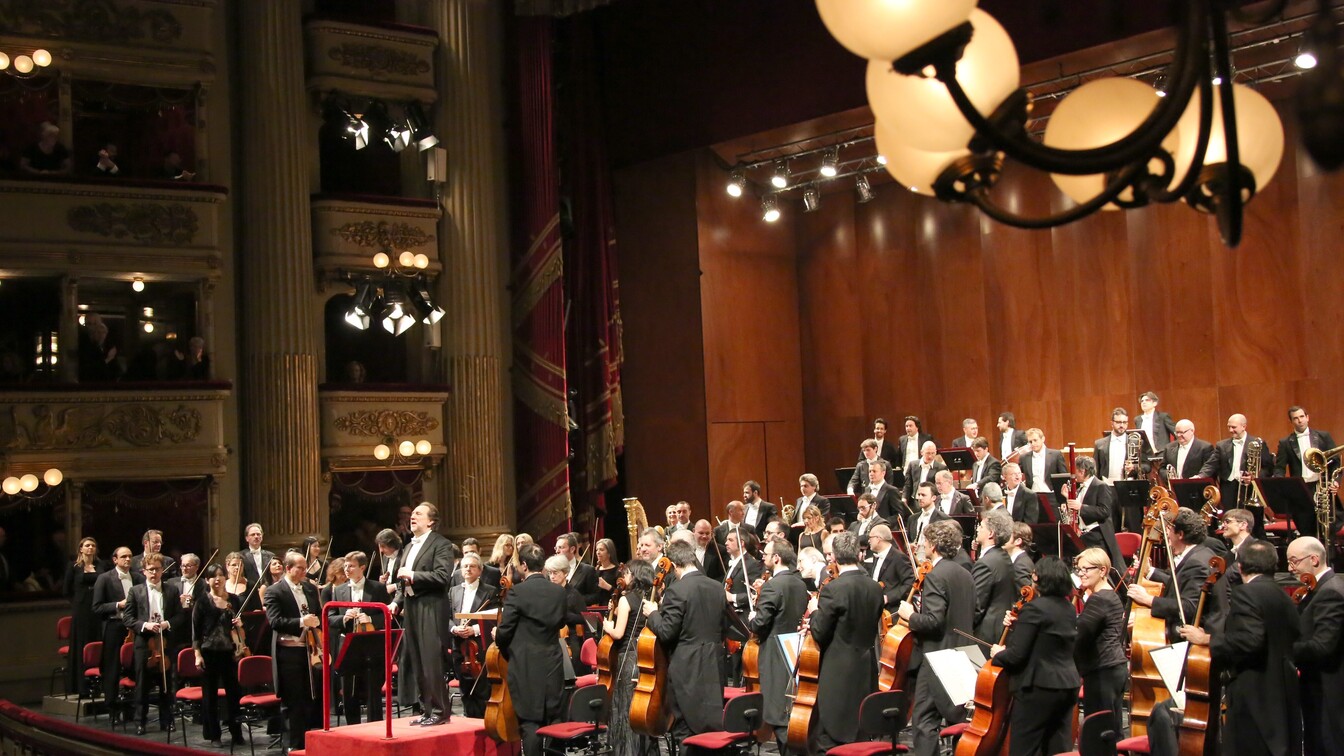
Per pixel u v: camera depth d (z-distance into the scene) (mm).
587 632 12188
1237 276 19312
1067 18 17141
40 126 17531
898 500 14383
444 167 20312
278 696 11391
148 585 13539
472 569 12156
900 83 3193
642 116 21984
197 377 18047
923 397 22453
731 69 20719
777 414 23047
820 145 21266
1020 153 2930
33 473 16422
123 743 7211
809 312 23703
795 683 9391
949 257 22266
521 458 20922
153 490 17531
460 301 20250
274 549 18016
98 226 17281
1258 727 6754
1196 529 8547
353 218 19438
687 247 21719
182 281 18281
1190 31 2910
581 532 21891
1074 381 20875
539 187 21141
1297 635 6848
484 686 11805
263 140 18625
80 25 17375
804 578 11477
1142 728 7902
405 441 19391
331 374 21156
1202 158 3088
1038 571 7668
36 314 18547
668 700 9297
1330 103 2418
